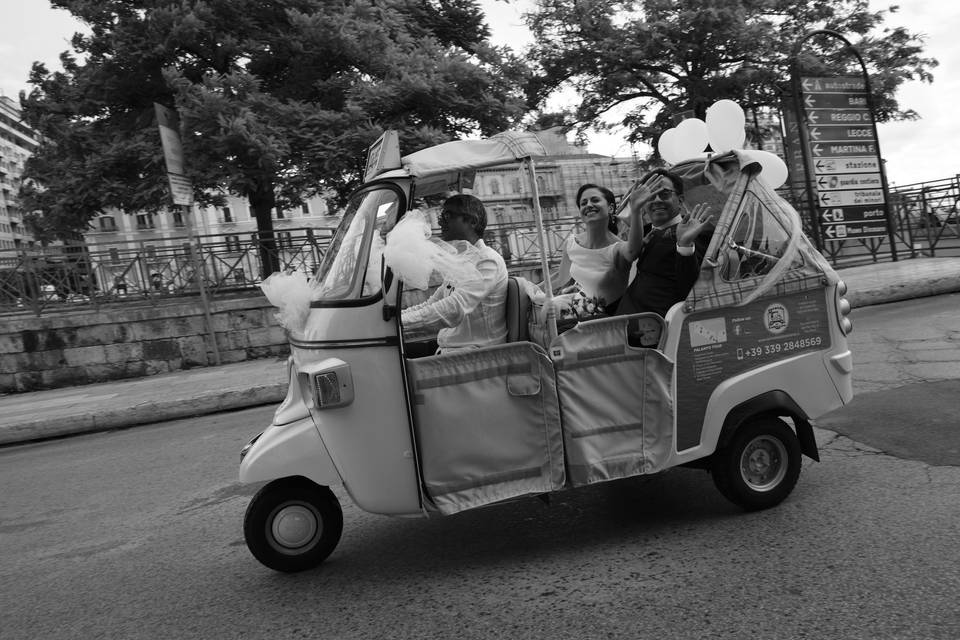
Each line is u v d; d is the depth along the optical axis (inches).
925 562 118.1
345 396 129.8
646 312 144.8
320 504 143.5
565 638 106.1
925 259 644.7
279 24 570.3
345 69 576.4
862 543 128.2
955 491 148.7
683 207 172.9
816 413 154.6
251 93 509.0
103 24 578.9
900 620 101.0
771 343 151.5
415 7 638.5
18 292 491.5
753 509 149.9
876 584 112.3
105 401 389.7
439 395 131.9
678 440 144.5
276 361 488.4
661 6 751.1
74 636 127.3
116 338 495.2
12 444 347.6
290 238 536.1
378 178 137.1
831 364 156.2
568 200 477.1
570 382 138.3
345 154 507.5
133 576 154.3
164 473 248.1
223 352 511.5
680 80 794.8
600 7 789.9
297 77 571.5
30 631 131.6
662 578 123.1
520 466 135.9
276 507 140.8
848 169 624.7
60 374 489.4
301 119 515.2
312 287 144.7
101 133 593.6
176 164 453.4
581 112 863.7
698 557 130.3
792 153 704.4
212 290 522.6
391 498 132.2
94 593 146.9
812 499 153.8
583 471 138.0
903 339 328.5
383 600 127.2
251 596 135.5
